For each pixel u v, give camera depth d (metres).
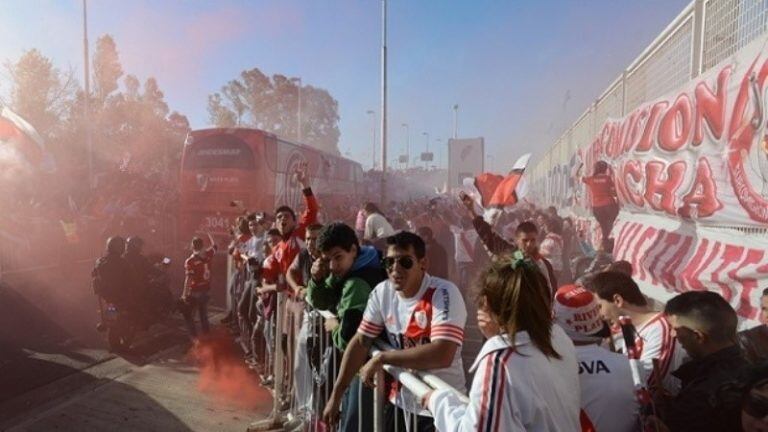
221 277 14.10
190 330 7.74
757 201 4.06
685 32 6.28
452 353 2.57
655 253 6.05
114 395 5.59
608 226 9.08
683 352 2.64
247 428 4.92
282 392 5.26
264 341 6.36
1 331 8.16
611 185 9.16
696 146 5.32
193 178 14.64
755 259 4.00
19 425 4.84
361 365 3.00
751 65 4.20
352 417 3.25
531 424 1.73
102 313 7.20
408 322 2.78
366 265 3.54
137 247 7.43
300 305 4.72
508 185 5.95
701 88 5.23
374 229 8.89
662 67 7.21
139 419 5.05
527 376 1.76
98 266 7.10
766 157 3.92
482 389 1.77
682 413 2.05
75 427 4.83
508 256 2.01
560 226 8.59
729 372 2.06
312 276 3.82
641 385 2.18
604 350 2.40
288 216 5.87
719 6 5.22
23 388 5.79
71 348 7.36
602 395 2.26
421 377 2.48
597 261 7.18
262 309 6.37
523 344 1.83
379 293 2.99
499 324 1.91
